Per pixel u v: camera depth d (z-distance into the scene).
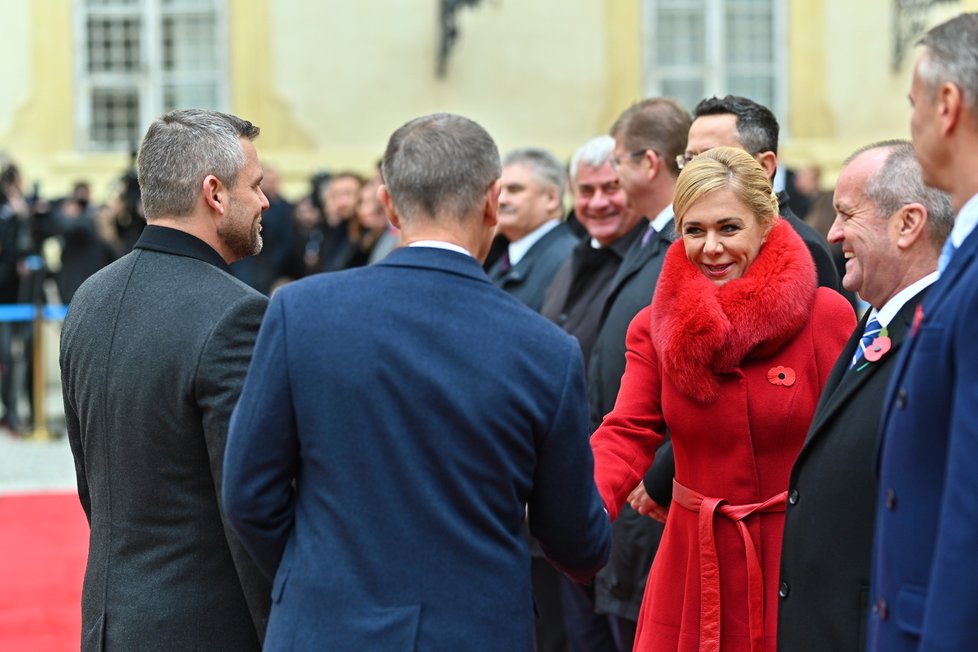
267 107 17.80
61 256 13.98
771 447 4.36
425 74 17.78
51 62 18.03
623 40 18.12
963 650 2.78
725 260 4.38
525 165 7.21
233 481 3.51
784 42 18.69
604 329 5.52
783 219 4.55
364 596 3.40
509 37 17.89
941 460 3.04
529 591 3.56
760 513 4.34
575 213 8.15
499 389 3.46
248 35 17.88
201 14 18.33
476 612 3.41
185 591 4.00
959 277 3.01
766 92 18.77
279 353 3.50
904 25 18.22
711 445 4.38
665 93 18.77
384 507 3.42
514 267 7.26
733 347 4.29
